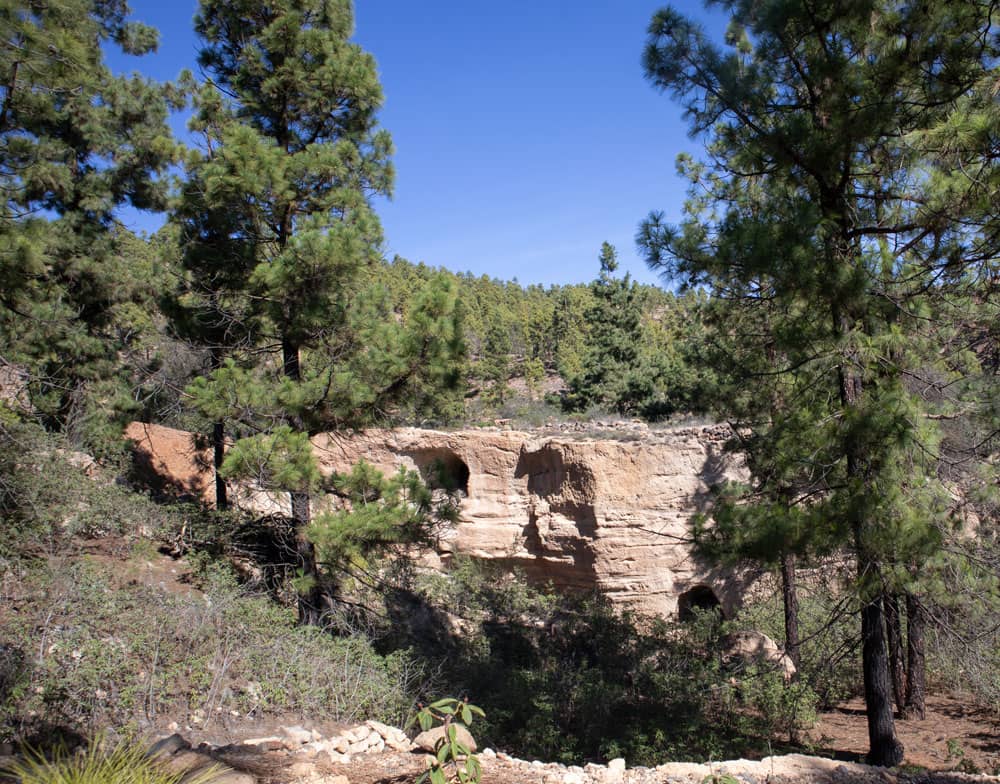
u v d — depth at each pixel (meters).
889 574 9.01
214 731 9.08
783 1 9.42
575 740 12.03
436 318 13.56
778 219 9.50
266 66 15.23
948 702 16.95
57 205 18.62
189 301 16.80
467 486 25.50
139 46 20.64
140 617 10.88
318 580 14.48
